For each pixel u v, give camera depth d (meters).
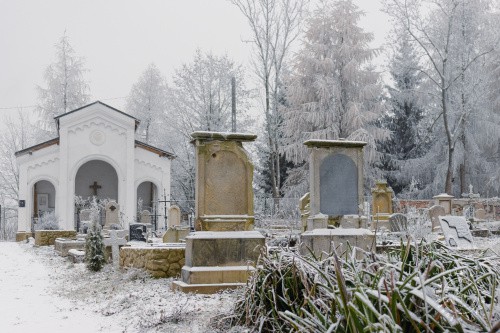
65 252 19.34
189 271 9.80
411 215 21.16
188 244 10.17
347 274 4.51
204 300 8.77
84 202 35.75
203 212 10.25
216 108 44.28
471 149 38.88
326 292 4.45
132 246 13.08
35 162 35.19
